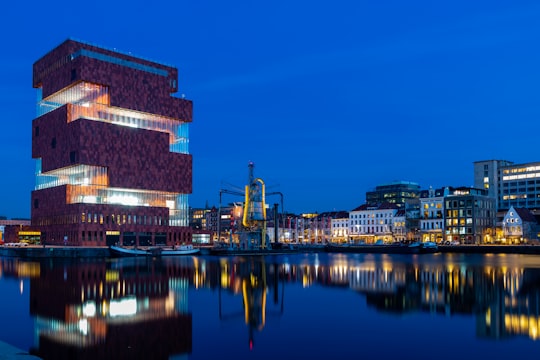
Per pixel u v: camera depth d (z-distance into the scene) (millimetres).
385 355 27656
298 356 27766
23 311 41188
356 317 38250
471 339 30719
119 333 33125
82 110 195375
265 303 45438
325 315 39219
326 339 31391
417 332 32812
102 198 194000
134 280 67000
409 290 53094
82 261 122125
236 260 126562
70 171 198125
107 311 41156
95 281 65688
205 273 79312
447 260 117250
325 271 81312
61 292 53344
